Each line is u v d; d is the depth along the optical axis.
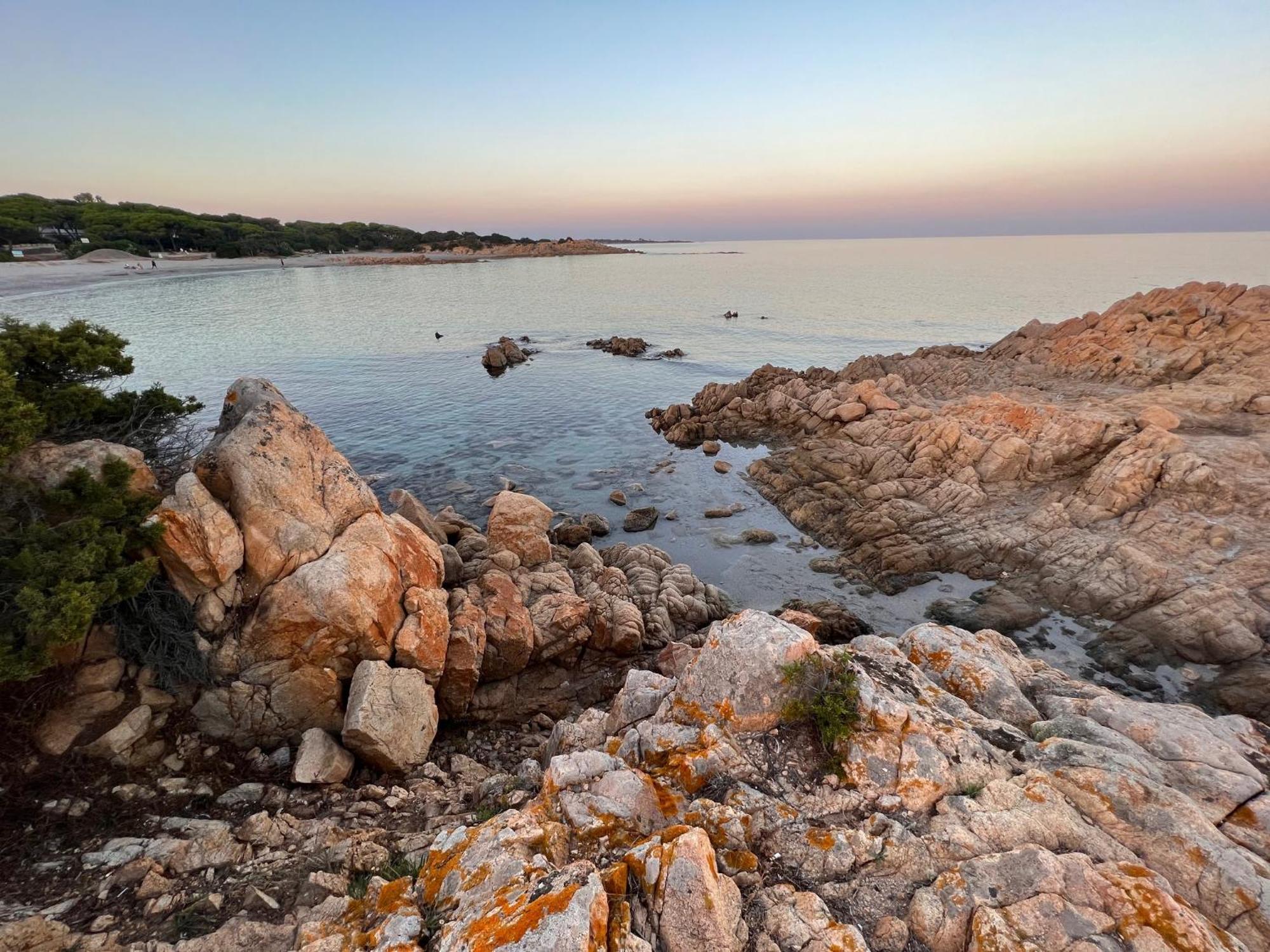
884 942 6.73
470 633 16.08
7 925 7.55
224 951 7.54
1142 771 8.82
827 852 7.68
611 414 46.97
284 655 13.09
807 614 18.14
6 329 14.02
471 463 36.75
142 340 68.06
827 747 8.98
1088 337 44.78
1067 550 23.44
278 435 14.36
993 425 31.03
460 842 8.18
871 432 34.94
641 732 9.88
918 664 11.88
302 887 8.71
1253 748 9.96
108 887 8.51
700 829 7.34
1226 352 37.50
